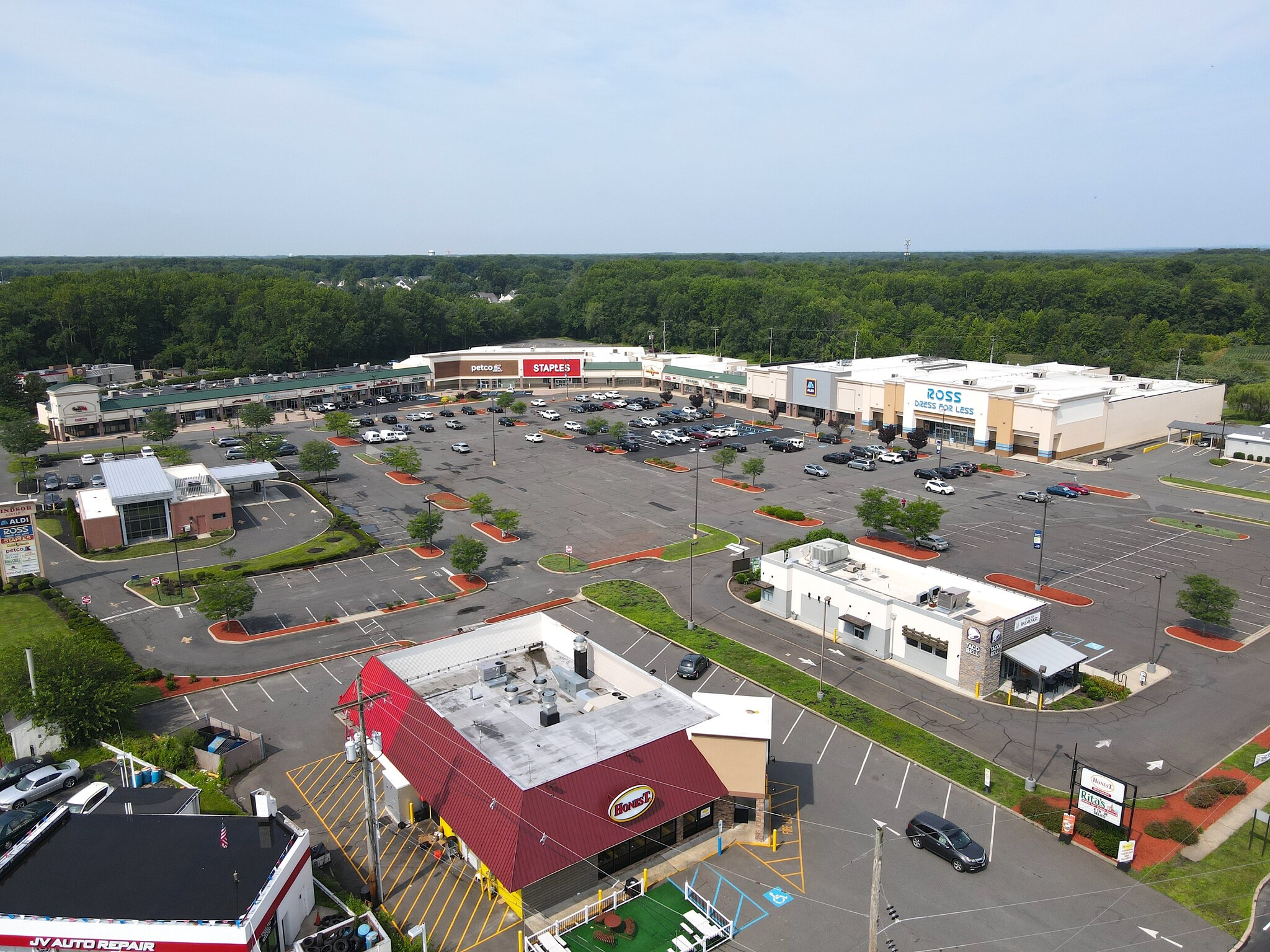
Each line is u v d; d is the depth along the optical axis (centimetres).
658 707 4994
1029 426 13038
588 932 3991
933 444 14300
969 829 4753
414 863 4497
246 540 9825
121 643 7162
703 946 3872
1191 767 5331
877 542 9469
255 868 3894
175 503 9781
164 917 3578
